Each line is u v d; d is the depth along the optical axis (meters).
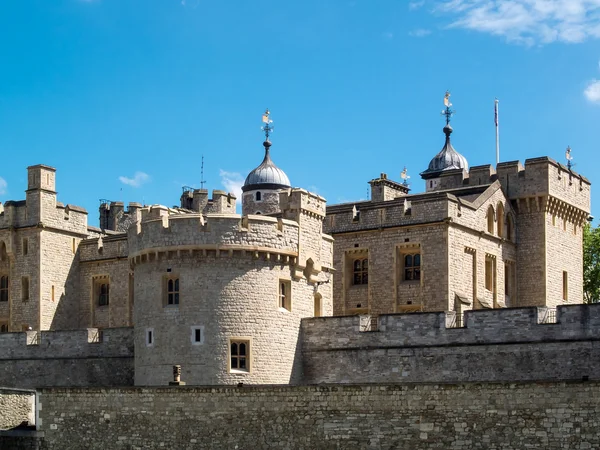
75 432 51.69
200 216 51.84
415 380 51.53
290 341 53.50
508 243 68.19
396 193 73.31
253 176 85.12
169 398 49.75
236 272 51.97
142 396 50.38
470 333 50.59
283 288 53.72
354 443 46.03
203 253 51.69
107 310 71.81
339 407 46.47
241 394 48.38
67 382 60.97
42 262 70.94
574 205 71.19
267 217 52.78
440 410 44.62
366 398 46.03
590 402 41.94
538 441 42.72
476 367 50.16
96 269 72.62
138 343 53.28
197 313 51.56
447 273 62.06
